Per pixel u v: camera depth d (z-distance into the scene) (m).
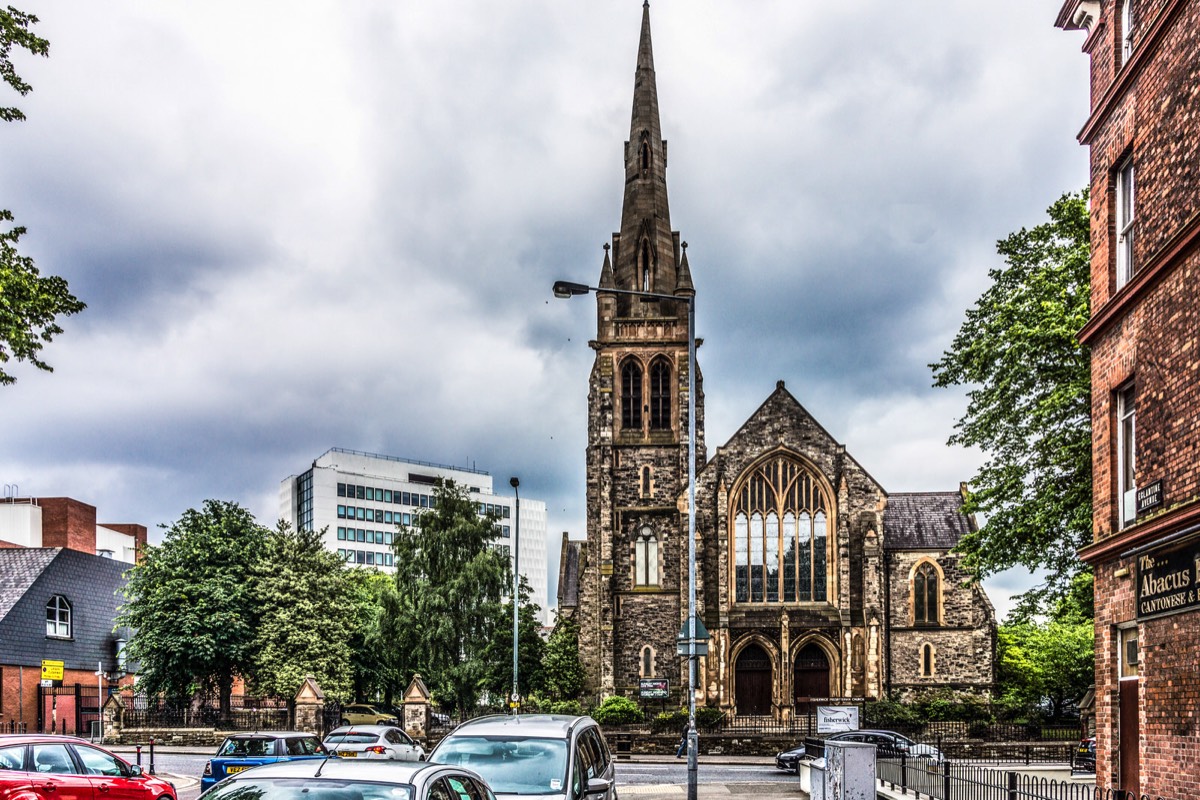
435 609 67.06
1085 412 34.72
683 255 78.38
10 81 24.78
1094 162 23.62
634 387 76.69
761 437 72.50
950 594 73.75
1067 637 76.81
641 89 82.50
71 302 25.97
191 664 63.25
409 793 10.74
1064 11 24.50
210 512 66.69
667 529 74.06
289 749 28.47
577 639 82.38
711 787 36.53
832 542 71.38
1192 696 17.84
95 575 73.62
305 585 65.69
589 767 17.22
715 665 69.94
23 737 20.95
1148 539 19.78
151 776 23.03
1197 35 18.64
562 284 33.28
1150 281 19.98
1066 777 36.00
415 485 193.75
